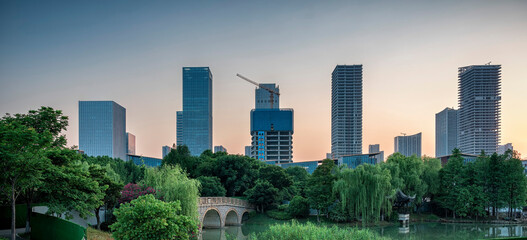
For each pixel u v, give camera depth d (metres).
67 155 36.28
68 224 31.89
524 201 77.75
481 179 80.12
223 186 89.25
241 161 94.31
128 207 30.28
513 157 79.94
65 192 34.97
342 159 136.00
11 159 27.25
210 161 100.62
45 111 38.03
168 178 53.59
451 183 81.25
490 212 86.69
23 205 40.19
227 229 69.38
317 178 76.19
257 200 81.00
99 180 45.34
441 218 79.94
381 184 69.88
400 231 66.88
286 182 90.88
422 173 84.44
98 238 38.16
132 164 92.00
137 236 28.23
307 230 43.66
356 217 71.31
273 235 43.38
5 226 38.94
